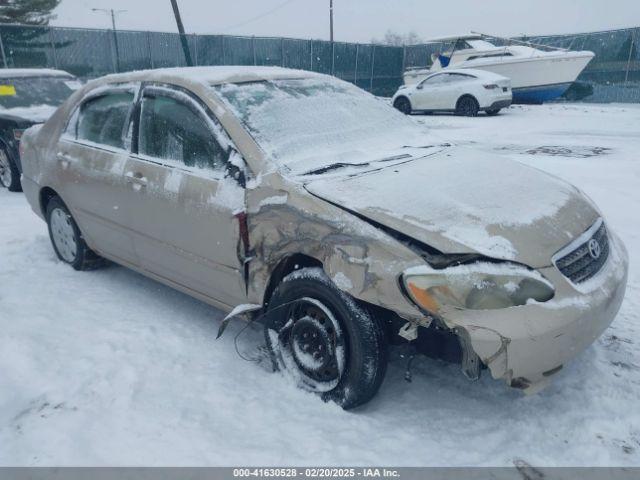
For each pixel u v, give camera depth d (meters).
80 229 4.40
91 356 3.29
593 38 23.47
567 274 2.54
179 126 3.41
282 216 2.82
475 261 2.43
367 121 3.77
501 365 2.35
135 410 2.82
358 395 2.70
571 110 18.98
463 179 3.05
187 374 3.15
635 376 3.02
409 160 3.34
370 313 2.63
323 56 26.69
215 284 3.30
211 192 3.10
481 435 2.63
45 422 2.73
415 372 3.17
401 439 2.61
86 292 4.25
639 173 7.81
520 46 20.50
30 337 3.49
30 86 8.30
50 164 4.42
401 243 2.49
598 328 2.57
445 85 17.70
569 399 2.84
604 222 3.12
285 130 3.26
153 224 3.52
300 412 2.80
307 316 2.87
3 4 27.81
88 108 4.22
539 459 2.46
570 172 8.02
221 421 2.75
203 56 22.70
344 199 2.71
